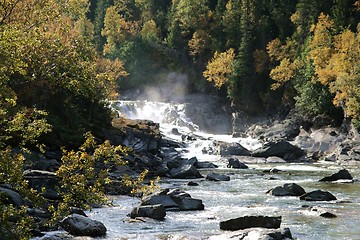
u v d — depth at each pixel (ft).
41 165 109.40
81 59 48.08
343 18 329.72
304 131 271.08
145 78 446.19
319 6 361.51
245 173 157.07
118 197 97.86
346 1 337.93
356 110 227.40
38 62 45.44
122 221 73.05
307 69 295.89
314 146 229.86
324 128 264.11
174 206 83.20
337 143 226.38
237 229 66.28
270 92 356.38
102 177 44.27
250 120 360.07
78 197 43.09
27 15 45.24
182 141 254.06
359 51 247.91
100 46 516.32
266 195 102.73
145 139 193.36
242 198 98.17
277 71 327.67
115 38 474.08
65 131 145.69
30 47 43.98
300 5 367.25
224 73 378.73
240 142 260.01
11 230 39.52
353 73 235.61
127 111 323.57
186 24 452.76
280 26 396.98
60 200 78.48
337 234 64.28
